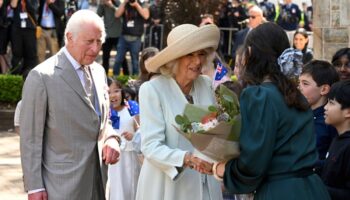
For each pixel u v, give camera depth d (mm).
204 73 7012
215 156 4820
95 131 5867
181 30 5559
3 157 13375
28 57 18422
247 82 4875
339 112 5645
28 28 18250
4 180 11500
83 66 5926
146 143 5449
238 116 4691
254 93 4699
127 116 8125
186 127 4832
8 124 16500
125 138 8008
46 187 5742
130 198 8000
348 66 6957
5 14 18219
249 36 4930
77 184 5750
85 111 5816
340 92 5656
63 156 5781
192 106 4883
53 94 5723
